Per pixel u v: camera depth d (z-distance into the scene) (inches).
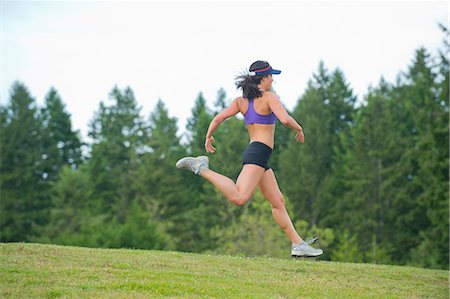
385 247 2278.5
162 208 2701.8
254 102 450.9
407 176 2456.9
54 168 3095.5
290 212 2202.3
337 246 2319.1
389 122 2588.6
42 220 2736.2
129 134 3489.2
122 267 608.4
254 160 444.5
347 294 564.4
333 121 3191.4
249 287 562.9
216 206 2581.2
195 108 3791.8
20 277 541.3
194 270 618.8
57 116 3570.4
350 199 2495.1
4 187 2807.6
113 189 3053.6
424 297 581.0
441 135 1962.4
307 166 2726.4
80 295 498.9
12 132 2920.8
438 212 1957.4
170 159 2896.2
